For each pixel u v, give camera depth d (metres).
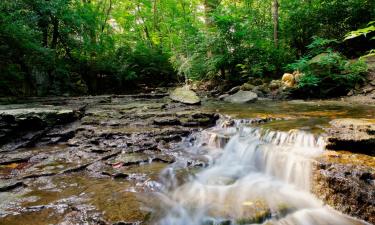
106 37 18.92
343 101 10.25
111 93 17.69
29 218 3.94
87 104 11.34
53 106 9.99
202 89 15.67
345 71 11.15
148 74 20.55
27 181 5.20
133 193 4.74
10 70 12.43
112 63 18.11
